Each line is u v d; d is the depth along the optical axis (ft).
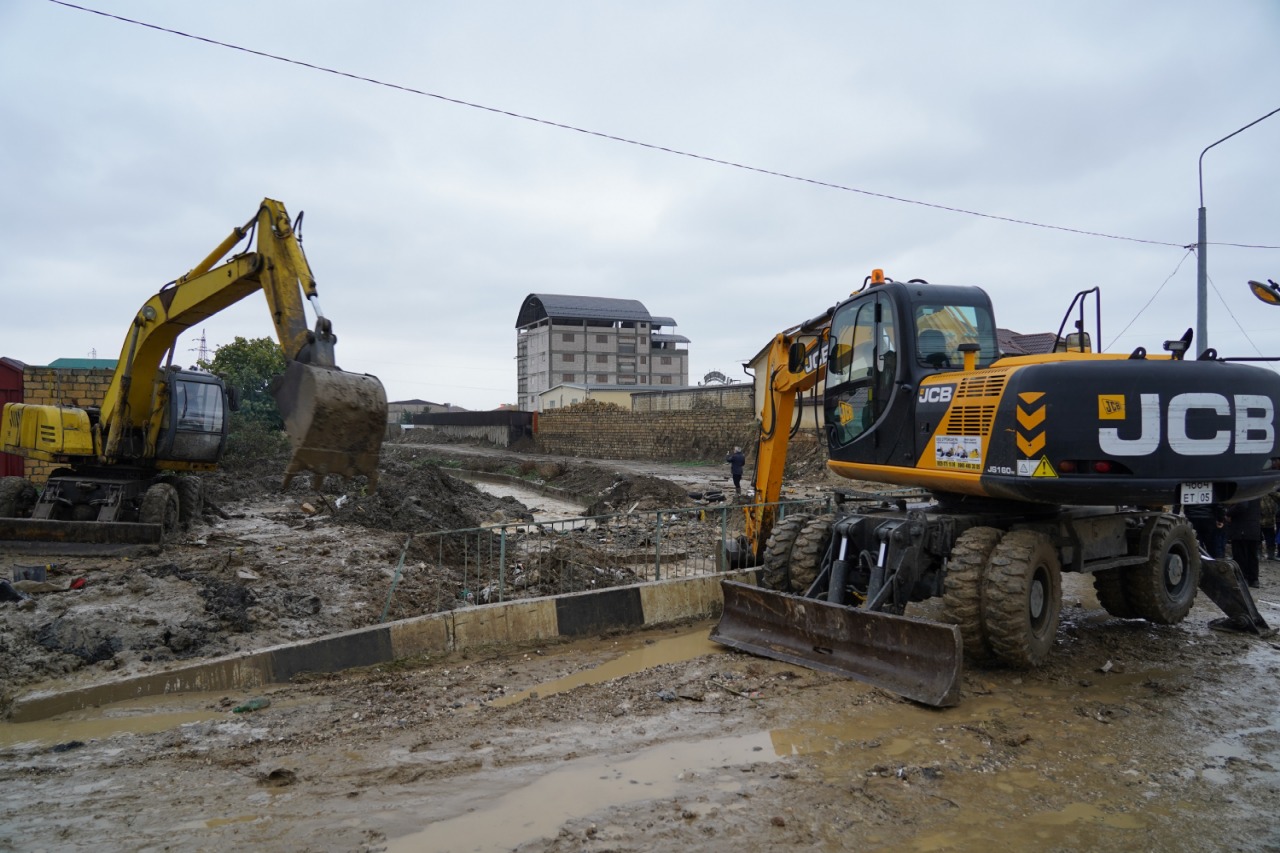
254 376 93.81
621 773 16.37
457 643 25.72
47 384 56.29
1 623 23.90
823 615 23.32
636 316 293.64
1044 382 21.54
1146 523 27.91
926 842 13.75
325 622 26.84
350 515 48.42
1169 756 17.44
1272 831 14.25
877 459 26.66
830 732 18.61
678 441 143.64
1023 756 17.37
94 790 15.69
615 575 36.24
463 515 56.24
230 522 48.91
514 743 18.01
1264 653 25.49
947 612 22.68
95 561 33.94
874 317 26.91
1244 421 22.53
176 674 21.54
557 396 221.46
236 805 14.96
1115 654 25.14
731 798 15.24
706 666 23.53
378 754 17.39
